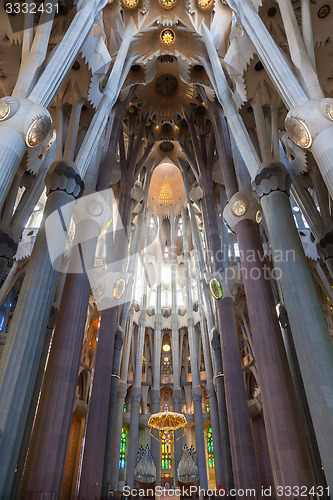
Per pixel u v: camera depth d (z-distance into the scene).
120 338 18.16
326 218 12.21
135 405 23.08
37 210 22.61
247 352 20.94
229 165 15.99
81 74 11.55
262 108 11.80
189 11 16.94
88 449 12.31
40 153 12.68
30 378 7.71
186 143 24.30
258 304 11.12
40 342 8.25
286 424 8.99
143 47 17.73
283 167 10.29
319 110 7.52
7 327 18.84
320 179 12.66
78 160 11.07
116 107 18.73
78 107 11.76
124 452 22.86
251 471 12.16
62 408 9.41
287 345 14.55
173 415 20.11
